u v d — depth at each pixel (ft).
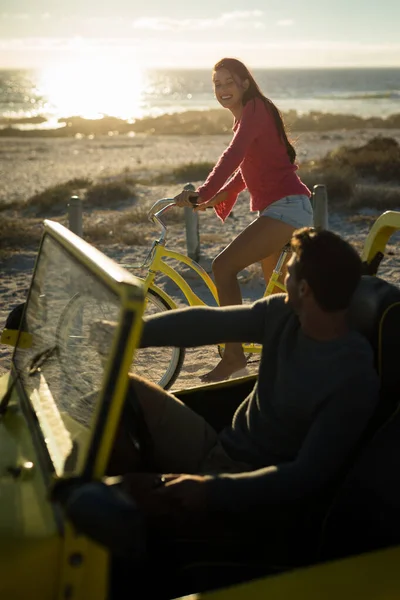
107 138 149.18
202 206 16.83
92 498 5.60
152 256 17.04
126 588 7.25
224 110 240.53
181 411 9.42
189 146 124.06
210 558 7.63
